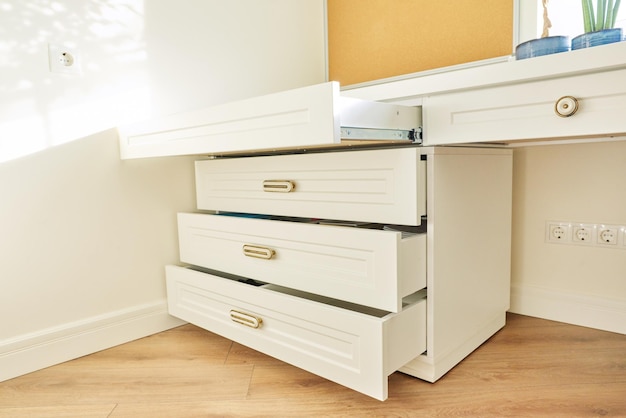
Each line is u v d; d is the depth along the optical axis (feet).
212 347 4.57
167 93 4.96
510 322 5.00
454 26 5.29
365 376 3.16
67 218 4.30
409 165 3.21
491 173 4.31
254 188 4.34
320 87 2.75
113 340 4.63
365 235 3.25
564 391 3.51
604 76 2.78
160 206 5.01
